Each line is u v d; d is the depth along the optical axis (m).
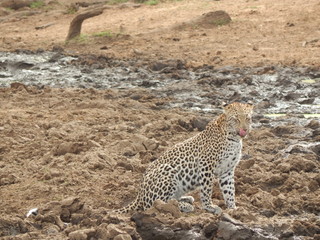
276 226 17.22
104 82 39.25
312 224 17.36
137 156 24.53
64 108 32.22
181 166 18.38
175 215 17.69
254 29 51.41
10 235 17.75
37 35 59.03
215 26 53.41
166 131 27.61
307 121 29.16
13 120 29.52
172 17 58.66
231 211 18.00
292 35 48.81
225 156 18.62
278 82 36.47
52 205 19.08
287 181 21.16
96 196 20.34
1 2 71.38
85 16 52.53
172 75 39.38
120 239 16.36
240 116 18.36
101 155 23.69
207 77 38.66
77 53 48.47
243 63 41.69
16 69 44.41
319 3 55.66
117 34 52.09
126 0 68.62
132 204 18.47
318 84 35.69
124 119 29.84
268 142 25.94
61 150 24.78
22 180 22.17
